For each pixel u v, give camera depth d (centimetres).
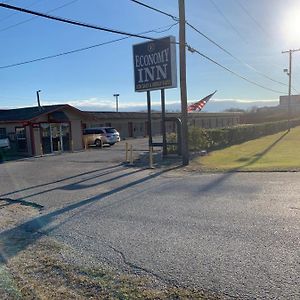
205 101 3716
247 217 663
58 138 2648
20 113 2761
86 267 472
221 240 545
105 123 4219
